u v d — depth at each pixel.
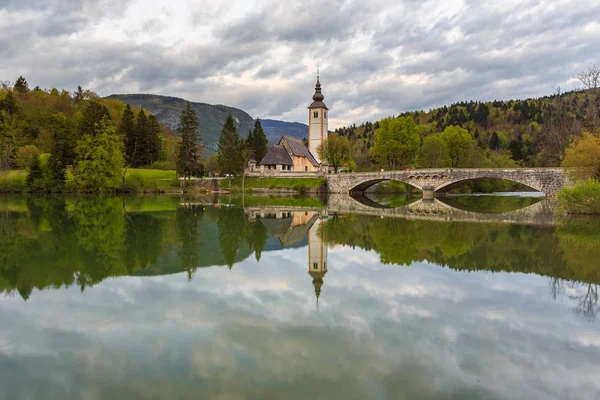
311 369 9.02
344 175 85.81
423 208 51.06
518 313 12.64
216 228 31.53
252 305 13.25
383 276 16.97
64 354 9.82
